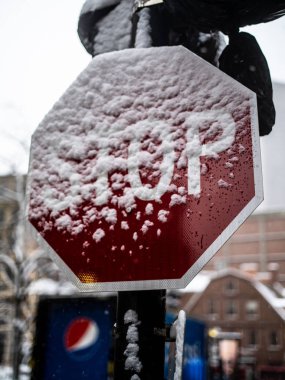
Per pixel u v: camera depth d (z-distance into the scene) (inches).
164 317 46.8
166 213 46.3
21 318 510.9
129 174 49.2
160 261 45.1
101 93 54.0
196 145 47.7
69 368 208.2
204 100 49.2
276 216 2199.8
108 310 212.7
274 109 60.8
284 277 2090.3
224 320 1556.3
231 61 60.3
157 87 51.8
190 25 62.7
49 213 51.2
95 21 74.0
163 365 44.6
